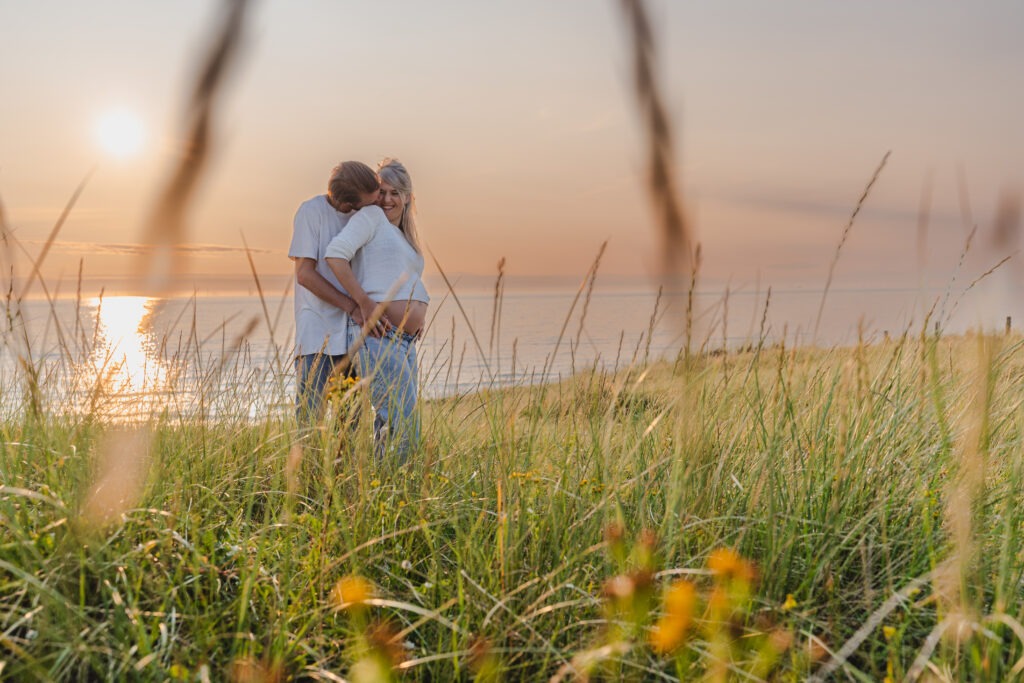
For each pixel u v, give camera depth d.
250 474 2.72
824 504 2.50
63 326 2.52
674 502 2.12
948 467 2.52
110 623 1.86
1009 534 2.08
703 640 1.81
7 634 1.70
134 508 2.07
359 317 3.94
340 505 2.46
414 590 2.11
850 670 1.73
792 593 2.14
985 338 1.91
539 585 2.16
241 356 2.99
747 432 2.84
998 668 1.83
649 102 0.46
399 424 3.17
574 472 2.85
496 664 1.87
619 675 1.77
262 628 1.97
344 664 1.87
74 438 2.45
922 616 2.11
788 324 2.52
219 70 0.30
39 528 2.23
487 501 2.71
